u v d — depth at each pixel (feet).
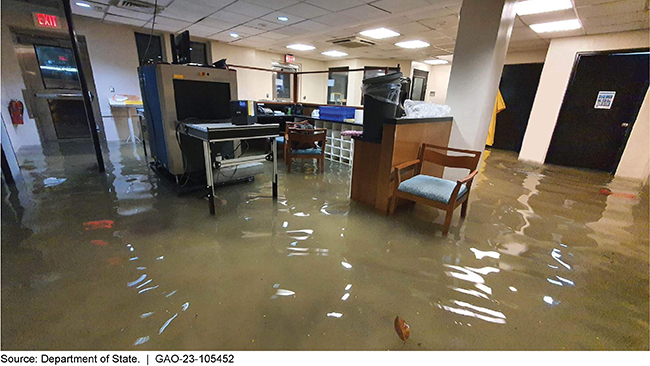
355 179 9.68
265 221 8.04
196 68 9.64
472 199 10.61
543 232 8.03
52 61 17.13
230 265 5.96
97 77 18.04
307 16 15.21
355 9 13.78
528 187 12.45
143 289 5.16
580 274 6.15
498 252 6.89
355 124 13.62
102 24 17.52
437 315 4.84
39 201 8.82
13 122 15.07
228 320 4.54
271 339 4.24
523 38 16.81
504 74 21.63
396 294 5.31
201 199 9.41
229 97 10.59
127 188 10.15
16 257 5.98
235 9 14.30
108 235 6.97
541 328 4.64
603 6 10.93
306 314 4.74
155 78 9.28
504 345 4.29
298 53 28.60
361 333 4.41
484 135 10.69
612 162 15.93
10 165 11.16
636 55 14.48
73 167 12.55
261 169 12.03
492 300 5.25
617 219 9.12
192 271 5.72
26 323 4.35
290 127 13.74
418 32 17.72
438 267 6.20
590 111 16.22
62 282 5.26
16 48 15.78
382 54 27.20
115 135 19.42
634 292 5.61
